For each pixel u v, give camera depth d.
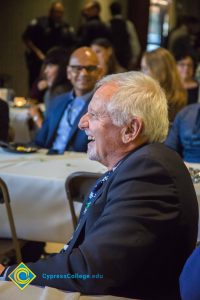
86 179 2.09
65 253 1.35
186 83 4.55
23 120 4.76
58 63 4.24
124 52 7.90
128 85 1.43
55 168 2.51
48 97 4.27
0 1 8.38
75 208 2.28
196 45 9.05
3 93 5.29
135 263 1.25
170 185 1.30
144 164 1.32
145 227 1.26
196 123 3.06
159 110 1.42
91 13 7.76
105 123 1.43
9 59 8.72
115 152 1.45
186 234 1.33
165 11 12.16
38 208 2.36
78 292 1.25
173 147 3.11
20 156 2.78
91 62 3.20
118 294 1.29
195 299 1.11
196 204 1.41
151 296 1.32
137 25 10.82
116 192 1.32
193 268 1.13
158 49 3.40
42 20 7.73
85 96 3.20
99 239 1.26
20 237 2.44
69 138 3.13
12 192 2.36
